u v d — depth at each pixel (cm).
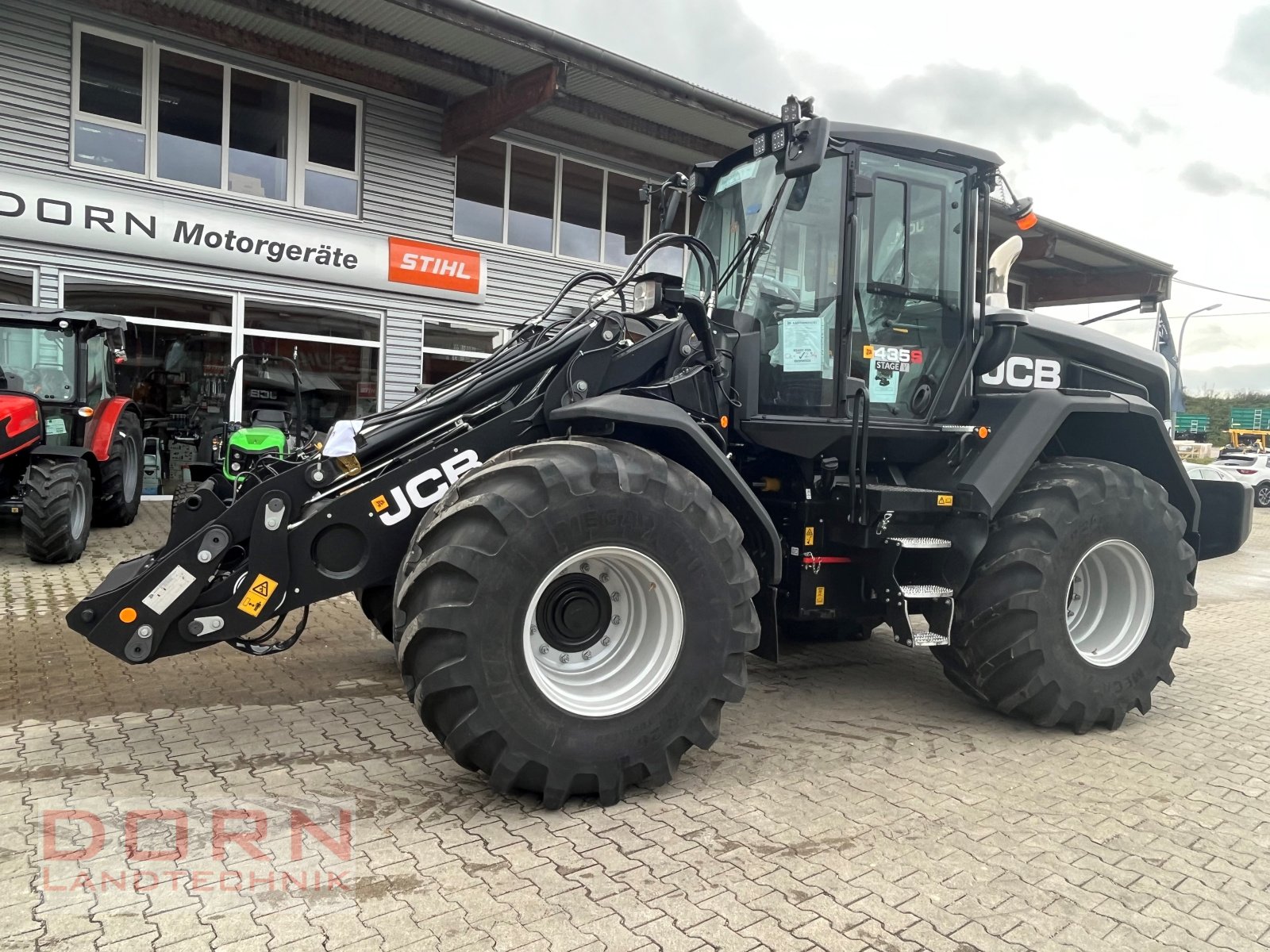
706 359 351
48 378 769
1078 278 1870
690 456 335
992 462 389
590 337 333
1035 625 374
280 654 479
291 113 1027
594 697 300
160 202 939
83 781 311
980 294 419
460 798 302
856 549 396
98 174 919
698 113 1140
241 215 989
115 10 895
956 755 359
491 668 275
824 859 266
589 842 273
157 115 947
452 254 1146
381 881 247
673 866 259
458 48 990
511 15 938
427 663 274
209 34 940
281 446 823
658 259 435
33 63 879
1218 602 775
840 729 388
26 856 256
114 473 824
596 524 286
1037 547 376
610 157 1280
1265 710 438
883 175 388
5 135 873
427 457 321
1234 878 263
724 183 410
